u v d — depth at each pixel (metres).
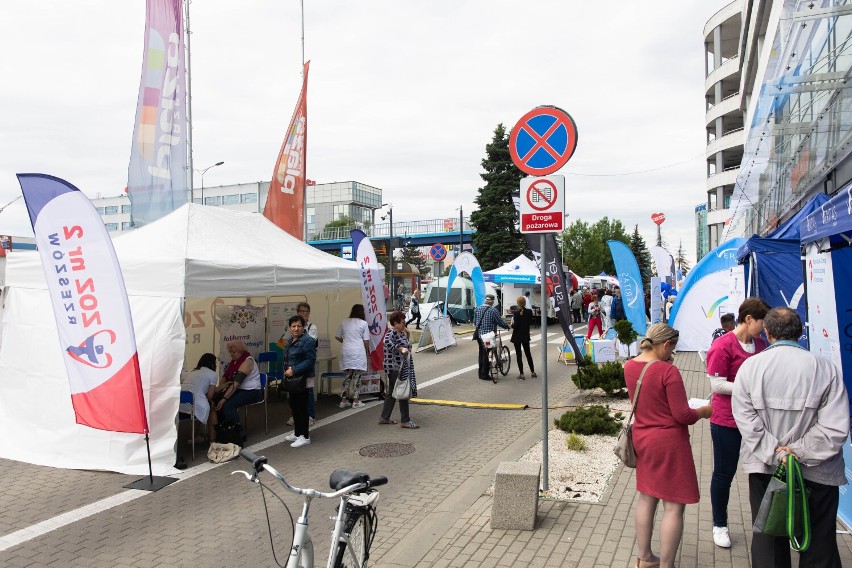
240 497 6.14
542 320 5.76
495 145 44.16
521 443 7.86
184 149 12.10
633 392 4.02
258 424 9.41
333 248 61.50
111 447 7.15
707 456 6.95
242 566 4.59
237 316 10.61
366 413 10.14
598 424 8.04
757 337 4.44
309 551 3.21
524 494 4.96
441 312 27.30
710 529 4.79
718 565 4.18
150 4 11.75
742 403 3.53
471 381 13.31
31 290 8.09
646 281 55.12
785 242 9.91
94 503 5.98
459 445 8.00
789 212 12.41
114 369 6.46
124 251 7.88
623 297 15.59
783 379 3.42
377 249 32.34
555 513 5.28
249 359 8.24
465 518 5.26
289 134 15.07
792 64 7.13
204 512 5.72
